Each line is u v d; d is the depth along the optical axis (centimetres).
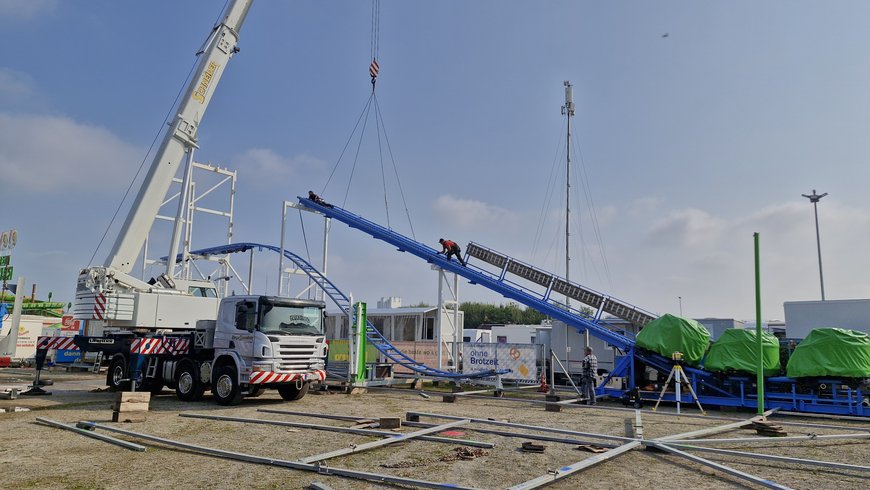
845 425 1330
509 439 1031
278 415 1316
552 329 2647
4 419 1202
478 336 4091
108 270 1725
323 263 2805
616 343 1864
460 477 746
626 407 1692
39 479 710
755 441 1024
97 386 2000
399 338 3406
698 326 1764
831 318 2186
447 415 1338
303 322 1548
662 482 733
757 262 1388
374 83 2669
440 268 2611
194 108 1914
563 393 2122
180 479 715
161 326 1800
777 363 1620
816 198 4225
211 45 1952
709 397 1641
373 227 2623
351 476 729
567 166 3359
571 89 3441
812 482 744
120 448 904
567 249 3281
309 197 2769
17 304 1956
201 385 1594
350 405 1574
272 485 690
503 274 2488
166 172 1861
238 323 1484
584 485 713
